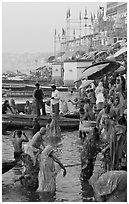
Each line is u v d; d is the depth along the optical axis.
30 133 22.89
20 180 12.91
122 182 10.88
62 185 12.88
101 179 11.16
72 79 50.78
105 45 55.19
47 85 52.41
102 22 57.16
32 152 13.53
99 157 16.19
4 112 25.50
